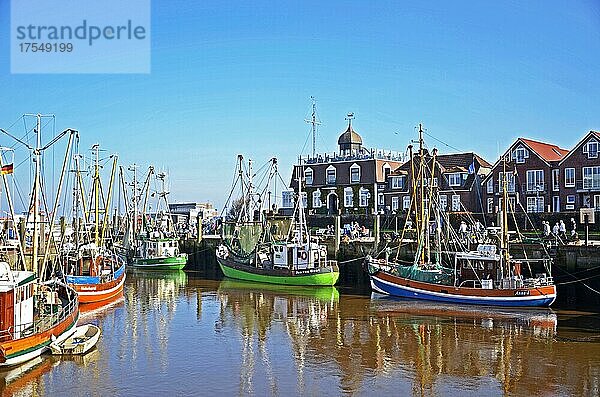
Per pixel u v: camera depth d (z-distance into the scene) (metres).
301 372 30.81
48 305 36.00
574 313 45.94
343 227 80.56
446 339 37.69
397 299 52.72
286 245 63.84
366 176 97.12
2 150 39.50
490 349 35.16
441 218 67.38
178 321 43.59
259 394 27.53
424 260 57.62
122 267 59.72
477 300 48.94
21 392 27.30
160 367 31.50
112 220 97.56
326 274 60.50
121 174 90.69
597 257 50.22
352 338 38.12
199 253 86.50
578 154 80.19
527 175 83.62
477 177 87.06
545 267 49.94
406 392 27.77
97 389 27.91
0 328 29.69
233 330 40.50
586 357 33.34
